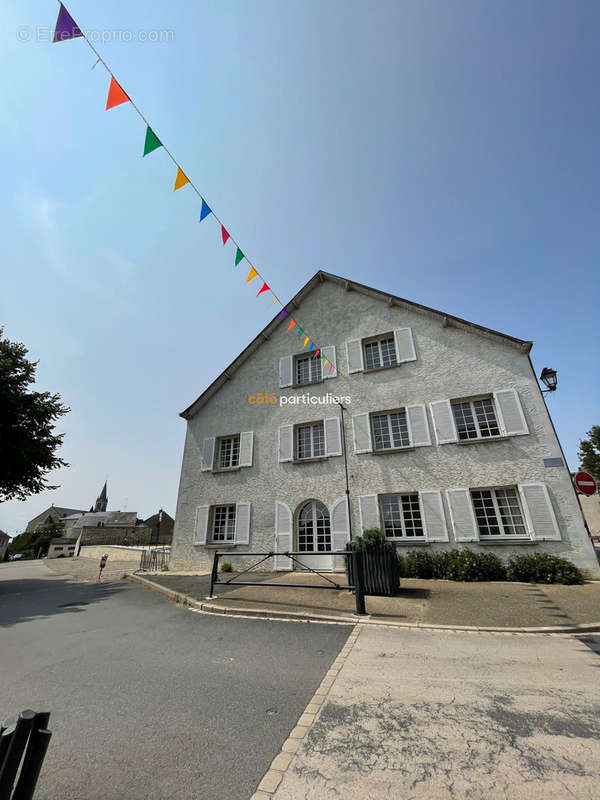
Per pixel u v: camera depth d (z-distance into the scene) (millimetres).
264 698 3328
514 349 11188
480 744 2506
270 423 14227
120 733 2787
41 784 2197
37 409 14992
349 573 7957
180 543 14164
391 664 4020
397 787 2105
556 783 2102
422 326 12852
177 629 5797
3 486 14945
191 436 15852
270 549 12422
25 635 5801
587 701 3064
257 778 2225
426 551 10266
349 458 12203
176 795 2092
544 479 9695
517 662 3973
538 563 8750
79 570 18547
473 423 11188
